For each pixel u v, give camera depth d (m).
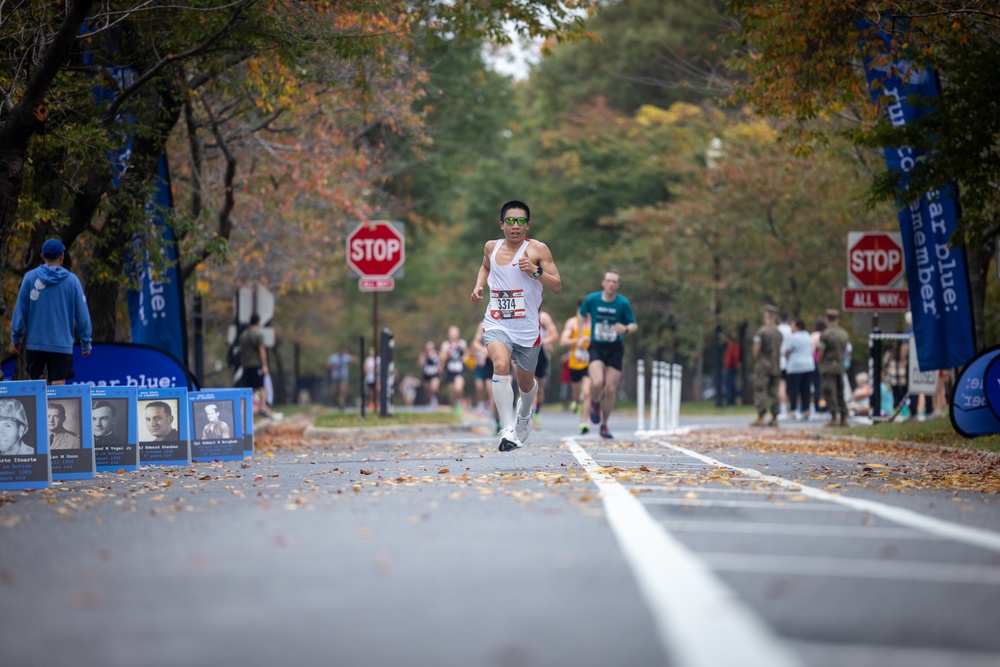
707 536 18.27
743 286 110.62
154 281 47.56
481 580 14.56
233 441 39.19
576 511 21.38
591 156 139.62
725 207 105.81
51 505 24.88
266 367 79.00
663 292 132.25
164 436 37.50
